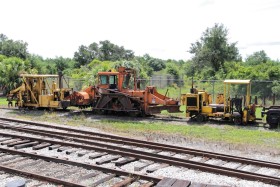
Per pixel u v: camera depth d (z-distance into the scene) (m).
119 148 11.11
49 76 23.47
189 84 42.62
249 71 35.88
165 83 42.16
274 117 16.52
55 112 22.14
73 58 77.12
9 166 9.11
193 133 14.95
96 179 8.09
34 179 7.91
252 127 16.92
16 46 57.69
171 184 7.16
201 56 52.62
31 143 11.88
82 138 13.30
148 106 20.19
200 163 9.23
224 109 18.22
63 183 7.45
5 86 37.81
